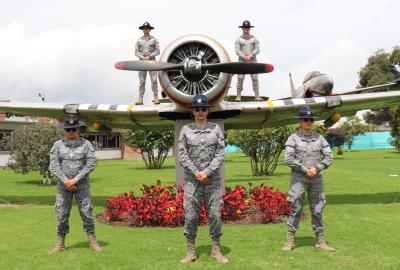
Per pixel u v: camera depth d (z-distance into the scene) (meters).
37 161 15.78
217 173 5.02
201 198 5.02
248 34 9.20
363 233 6.43
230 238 6.10
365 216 7.96
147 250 5.48
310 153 5.36
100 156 39.03
